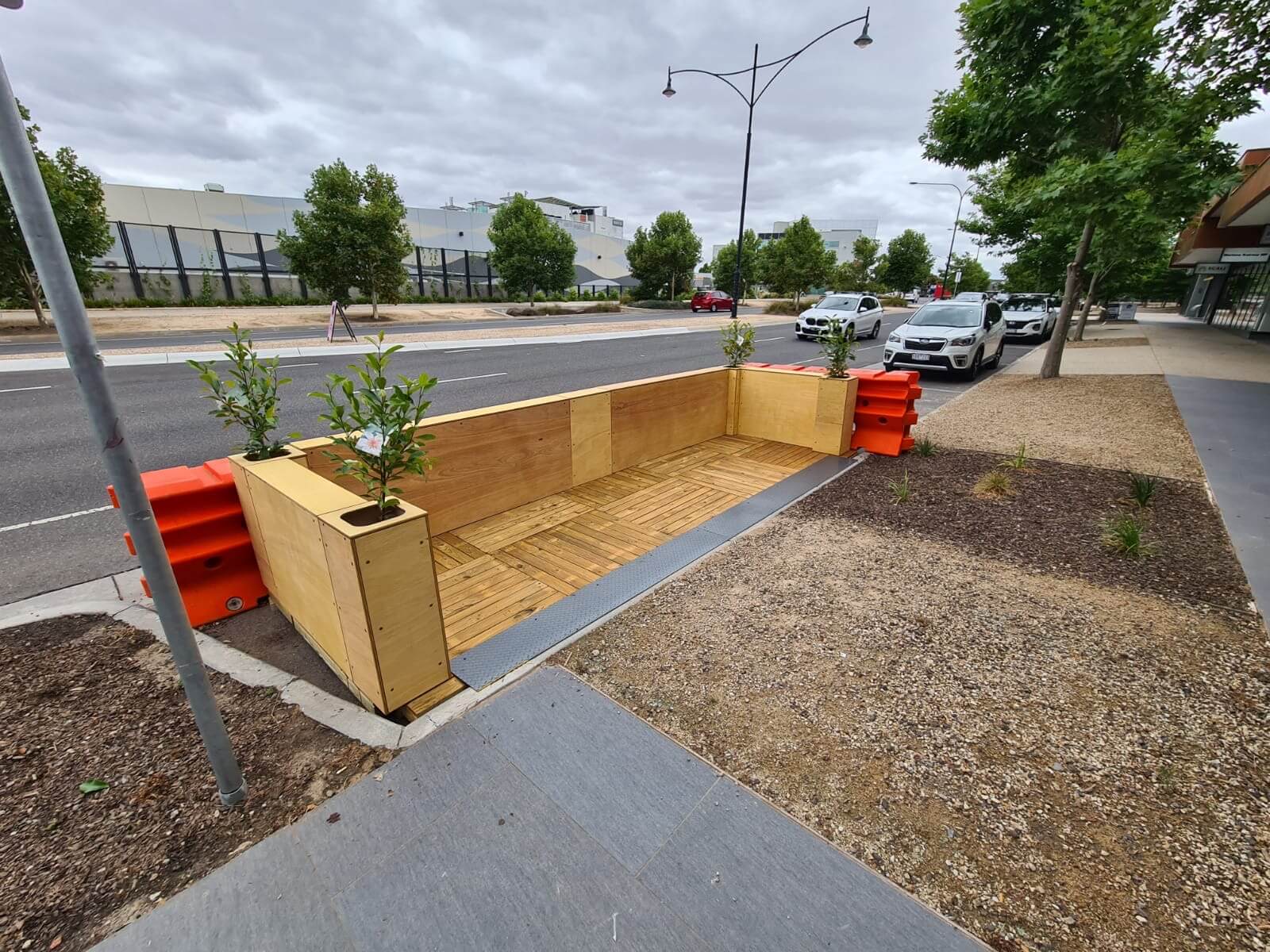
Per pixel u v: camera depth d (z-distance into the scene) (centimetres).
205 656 289
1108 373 1209
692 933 164
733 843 191
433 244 4222
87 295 2084
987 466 601
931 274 5912
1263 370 1206
